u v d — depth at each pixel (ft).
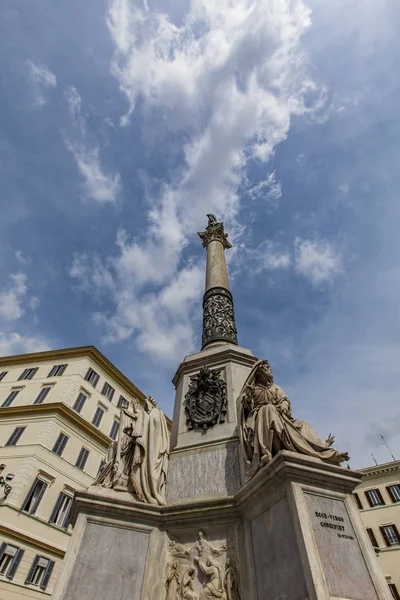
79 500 20.51
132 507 20.61
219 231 50.85
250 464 20.30
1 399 104.06
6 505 73.92
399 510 99.86
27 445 85.76
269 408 19.92
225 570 18.21
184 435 26.30
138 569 18.85
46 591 72.84
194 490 22.17
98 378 111.45
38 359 114.83
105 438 100.01
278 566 15.65
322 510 16.07
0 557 69.36
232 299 40.52
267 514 17.58
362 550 15.33
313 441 18.70
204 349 34.22
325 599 12.78
